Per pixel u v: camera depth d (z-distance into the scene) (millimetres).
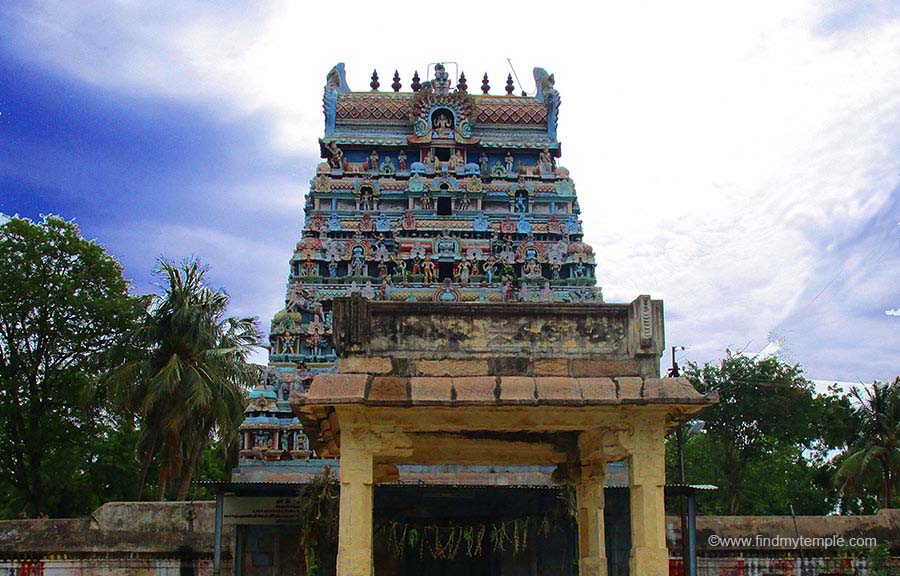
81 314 45094
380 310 15898
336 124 52406
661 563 14836
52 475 45219
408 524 30484
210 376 36406
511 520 30312
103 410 46344
